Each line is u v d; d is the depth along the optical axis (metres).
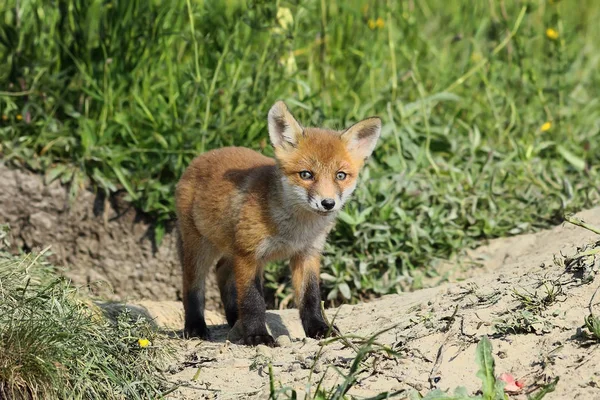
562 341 7.44
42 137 13.05
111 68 13.50
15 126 13.12
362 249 12.41
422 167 13.57
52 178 12.87
